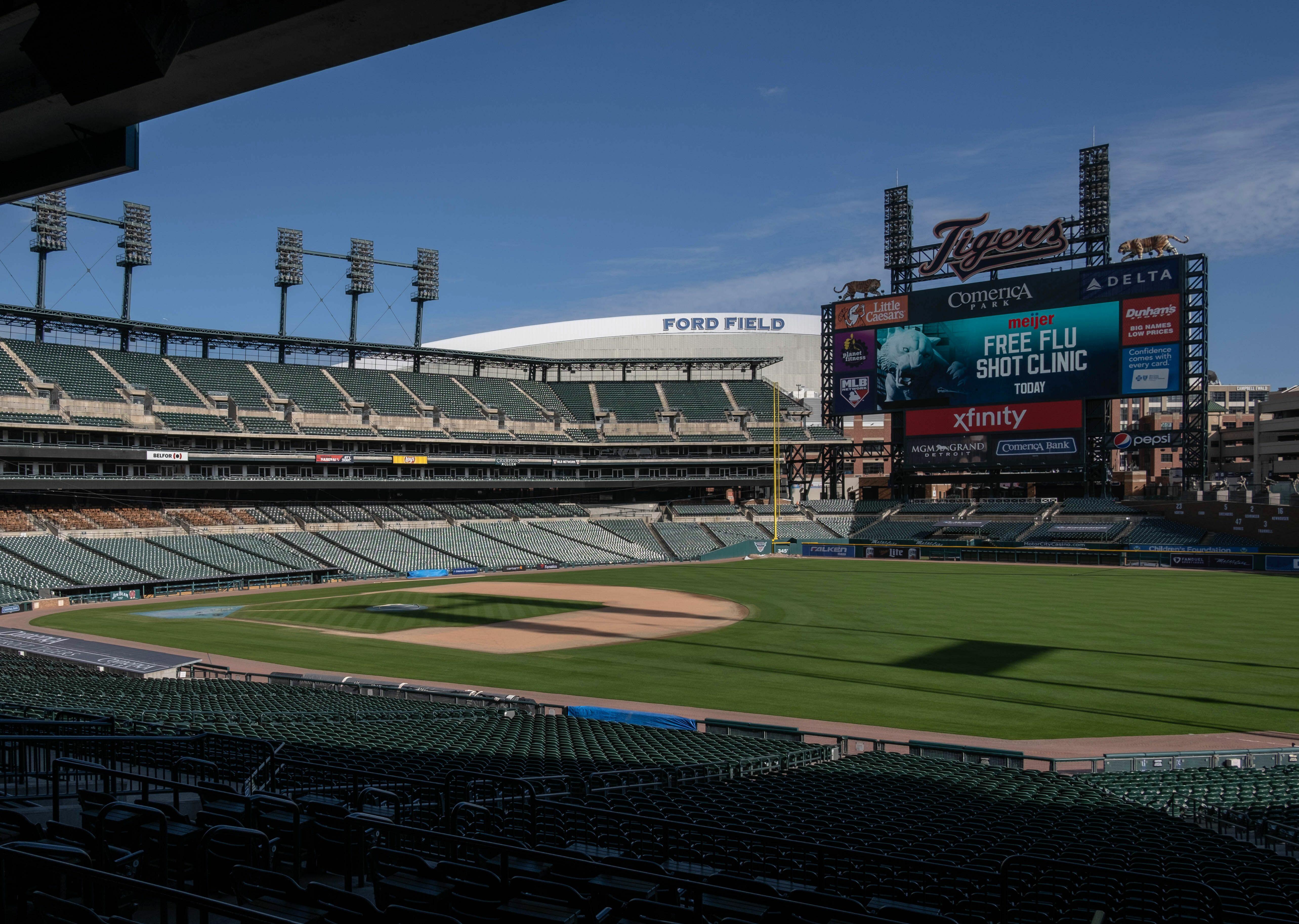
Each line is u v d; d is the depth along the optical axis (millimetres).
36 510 73562
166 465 79750
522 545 94625
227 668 39156
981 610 58375
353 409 91562
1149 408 177125
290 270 92312
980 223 94188
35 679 30453
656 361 111625
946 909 10781
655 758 23438
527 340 136875
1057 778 23250
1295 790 21562
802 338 135625
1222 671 39562
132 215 81625
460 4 7867
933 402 96312
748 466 110125
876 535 102375
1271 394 134875
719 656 43906
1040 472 91562
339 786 16141
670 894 8156
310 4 7863
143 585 67188
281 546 81312
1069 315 89375
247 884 8789
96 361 79500
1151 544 86625
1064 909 11492
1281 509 82312
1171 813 20453
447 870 8086
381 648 45844
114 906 8273
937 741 29094
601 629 52188
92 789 14219
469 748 22734
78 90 8594
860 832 14648
